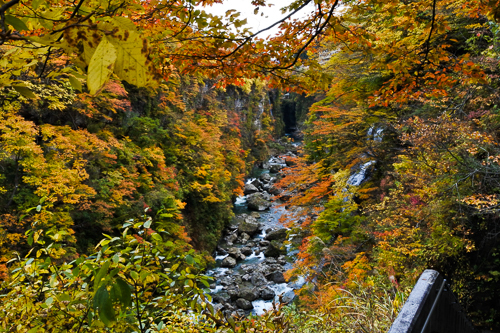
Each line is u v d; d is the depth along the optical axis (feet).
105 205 30.73
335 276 21.88
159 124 57.26
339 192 35.29
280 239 57.31
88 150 29.14
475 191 16.80
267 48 5.36
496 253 18.70
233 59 5.49
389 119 27.78
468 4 5.78
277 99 161.38
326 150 54.70
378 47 5.78
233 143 83.92
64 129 26.14
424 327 3.05
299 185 38.47
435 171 17.44
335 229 30.50
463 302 19.04
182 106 59.47
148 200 38.93
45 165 21.75
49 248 5.33
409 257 19.04
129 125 48.60
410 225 20.79
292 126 177.17
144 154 45.01
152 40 4.52
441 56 5.88
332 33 5.39
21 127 20.22
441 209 18.11
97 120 42.16
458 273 19.40
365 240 27.45
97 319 4.61
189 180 56.70
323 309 9.91
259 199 80.07
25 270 5.11
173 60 5.36
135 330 5.10
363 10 5.30
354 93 28.91
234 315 6.59
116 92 33.71
